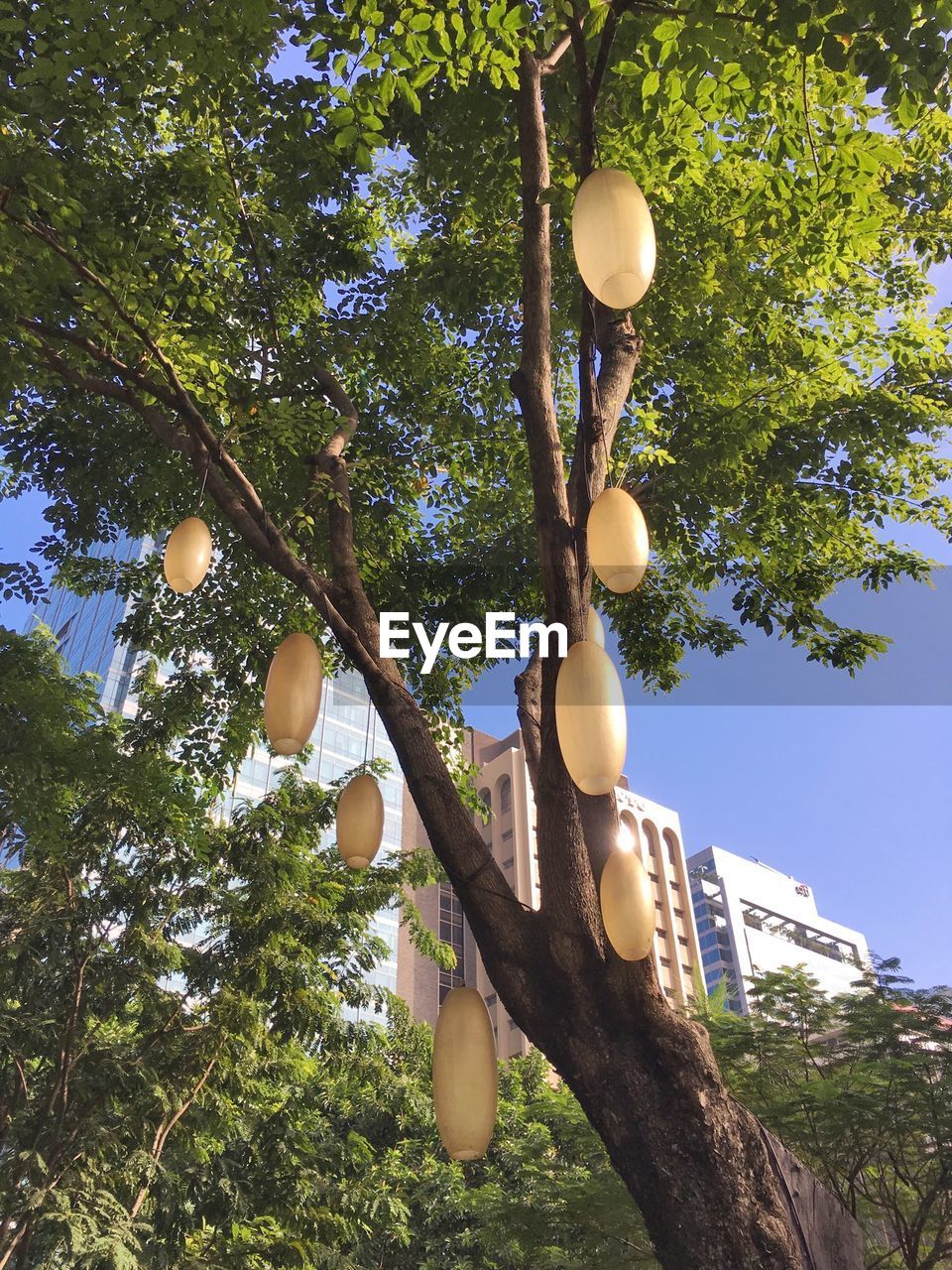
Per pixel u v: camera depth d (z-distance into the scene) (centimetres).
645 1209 239
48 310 520
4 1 489
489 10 340
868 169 418
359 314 835
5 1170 812
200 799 923
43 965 909
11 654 743
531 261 338
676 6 337
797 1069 1068
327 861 1244
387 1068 1187
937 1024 1012
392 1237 1330
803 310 876
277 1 499
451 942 4866
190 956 1051
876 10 305
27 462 846
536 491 296
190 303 608
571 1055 253
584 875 267
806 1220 239
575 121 518
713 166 707
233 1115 1049
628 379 359
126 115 557
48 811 782
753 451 804
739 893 8144
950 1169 909
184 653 934
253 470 691
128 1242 816
